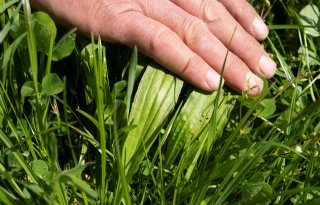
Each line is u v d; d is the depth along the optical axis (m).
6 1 0.44
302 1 0.58
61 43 0.40
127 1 0.44
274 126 0.44
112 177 0.41
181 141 0.43
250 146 0.41
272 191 0.39
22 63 0.41
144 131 0.42
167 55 0.43
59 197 0.37
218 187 0.40
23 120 0.41
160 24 0.44
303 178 0.44
